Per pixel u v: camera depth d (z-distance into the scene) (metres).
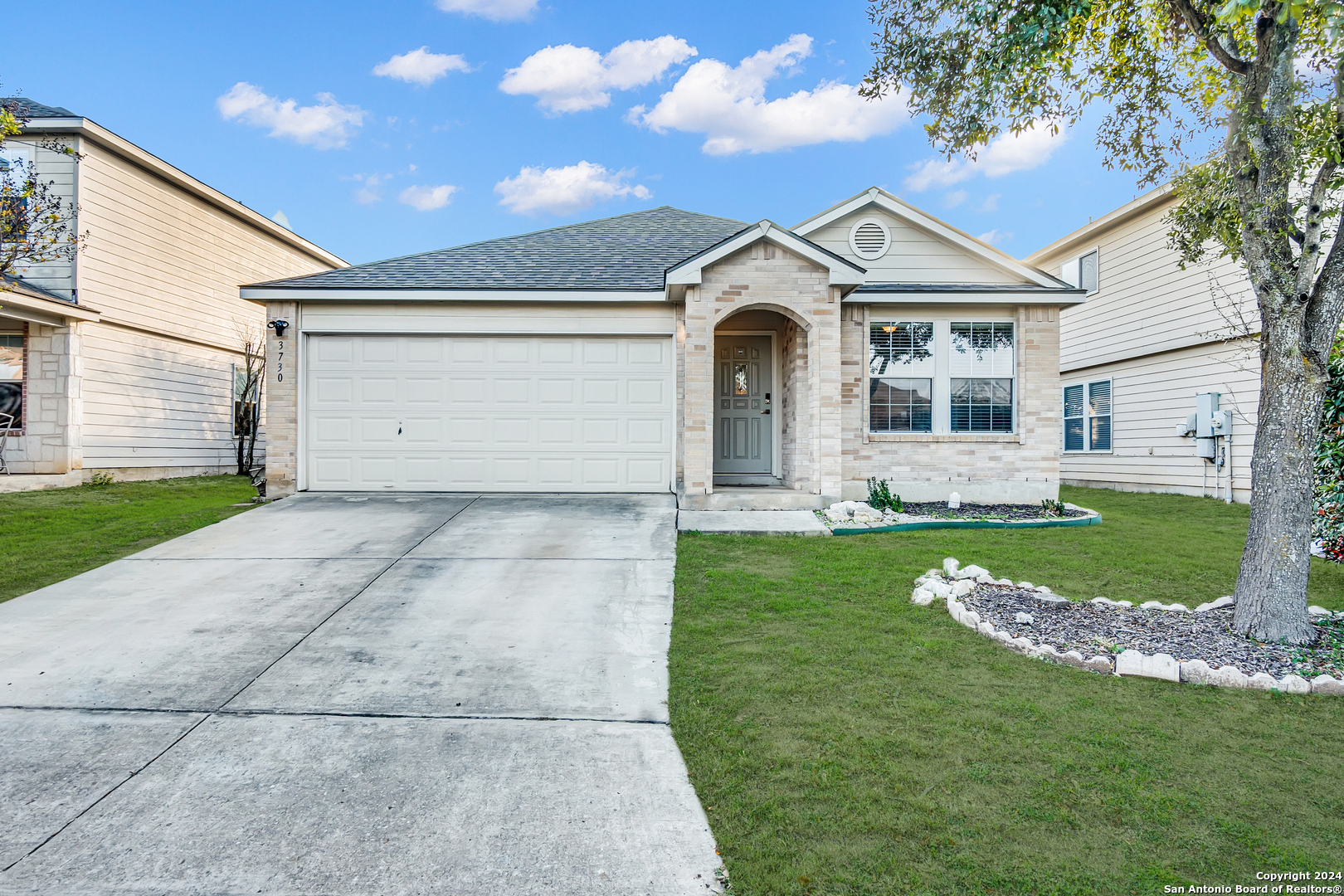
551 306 10.29
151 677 4.27
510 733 3.62
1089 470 16.41
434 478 10.31
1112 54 5.70
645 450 10.41
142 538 7.70
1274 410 4.67
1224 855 2.55
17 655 4.58
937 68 5.61
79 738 3.52
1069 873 2.46
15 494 11.12
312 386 10.25
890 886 2.41
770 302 9.44
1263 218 4.67
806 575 6.44
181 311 14.89
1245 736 3.45
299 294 9.95
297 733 3.60
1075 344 16.89
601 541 7.58
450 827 2.81
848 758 3.26
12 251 9.05
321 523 8.30
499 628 5.14
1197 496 13.20
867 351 10.61
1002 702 3.83
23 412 12.26
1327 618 5.06
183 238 14.95
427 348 10.32
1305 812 2.80
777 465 11.49
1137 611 5.36
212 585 6.09
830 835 2.71
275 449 10.10
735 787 3.06
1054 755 3.26
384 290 9.98
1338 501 5.93
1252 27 5.19
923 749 3.33
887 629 5.04
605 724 3.71
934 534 8.35
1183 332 13.38
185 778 3.16
